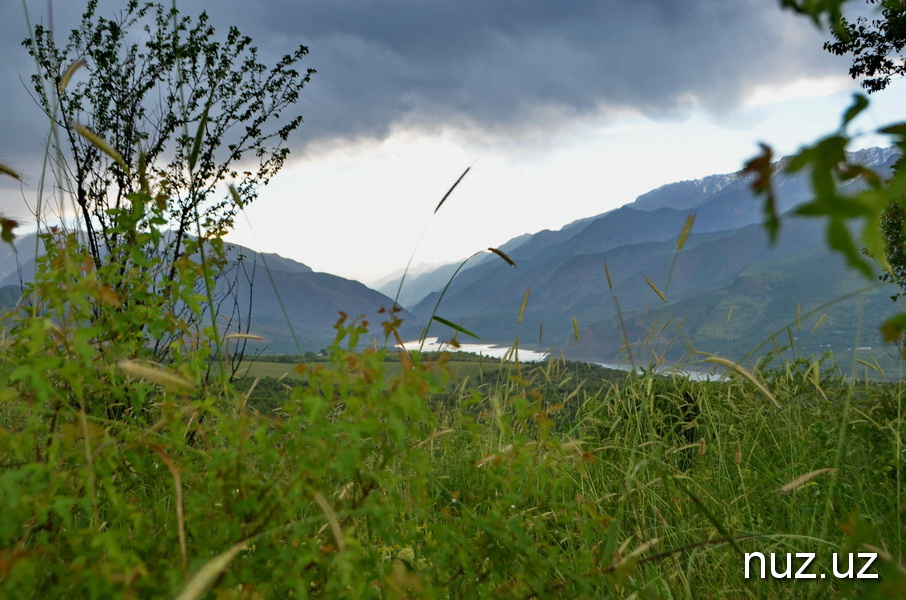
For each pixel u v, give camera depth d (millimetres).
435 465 2305
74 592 1106
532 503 2016
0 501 1298
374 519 1396
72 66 1752
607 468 2818
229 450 1352
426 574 1542
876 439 3127
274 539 1350
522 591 1529
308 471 1294
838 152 488
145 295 1652
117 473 1604
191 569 1121
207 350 1646
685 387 3178
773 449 3252
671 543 2322
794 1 708
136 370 1346
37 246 1562
